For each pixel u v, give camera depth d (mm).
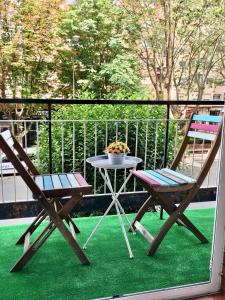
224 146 1703
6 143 1849
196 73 8383
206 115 2500
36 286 1848
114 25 7797
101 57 8008
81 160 3660
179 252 2275
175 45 8047
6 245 2355
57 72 7762
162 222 2844
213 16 7629
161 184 2139
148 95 7902
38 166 3281
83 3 7633
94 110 3682
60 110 3662
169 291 1772
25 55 6945
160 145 3725
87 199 2844
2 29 6766
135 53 7996
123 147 2322
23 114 6625
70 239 2066
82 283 1880
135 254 2242
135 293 1753
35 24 6859
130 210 3088
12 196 3729
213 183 3164
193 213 3061
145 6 7605
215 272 1823
